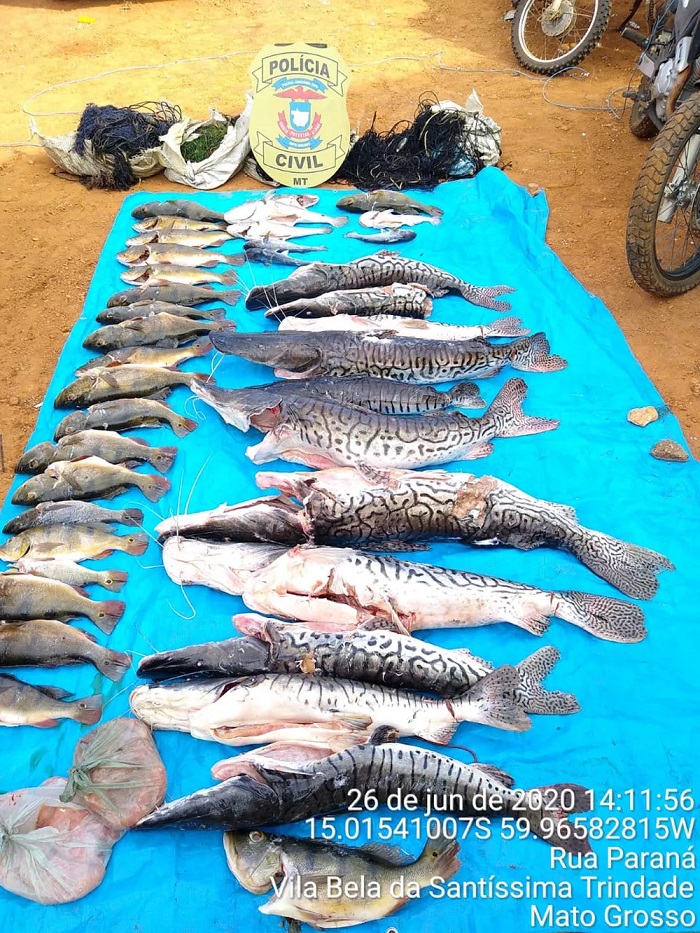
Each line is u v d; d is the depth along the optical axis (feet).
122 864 4.51
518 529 5.84
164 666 5.08
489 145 10.27
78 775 4.66
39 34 14.83
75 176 10.76
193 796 4.48
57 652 5.23
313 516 5.76
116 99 12.59
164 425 6.73
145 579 5.75
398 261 7.94
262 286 7.71
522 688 5.05
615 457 6.55
